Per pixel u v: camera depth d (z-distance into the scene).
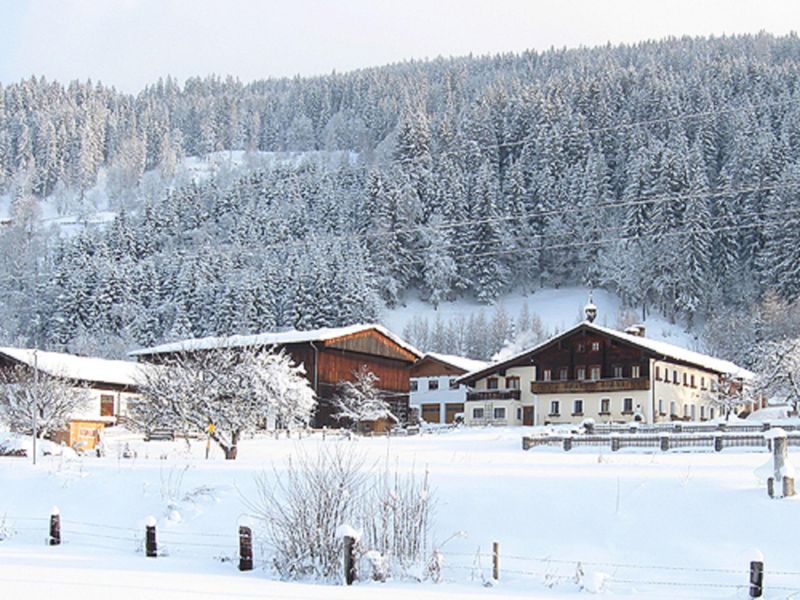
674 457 33.81
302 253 128.38
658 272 126.88
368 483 24.41
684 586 18.67
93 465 31.55
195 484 26.98
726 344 106.62
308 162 197.75
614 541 21.05
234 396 40.03
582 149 158.00
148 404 40.81
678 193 126.56
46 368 55.16
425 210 144.12
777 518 20.69
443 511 23.05
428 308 139.00
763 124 154.88
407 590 18.20
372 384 69.50
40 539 24.72
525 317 123.19
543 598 17.55
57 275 119.44
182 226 157.25
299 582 19.45
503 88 196.25
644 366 66.38
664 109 163.25
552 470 26.59
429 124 180.62
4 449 42.75
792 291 110.12
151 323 111.06
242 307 104.75
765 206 122.12
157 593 16.77
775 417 75.75
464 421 74.81
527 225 147.25
